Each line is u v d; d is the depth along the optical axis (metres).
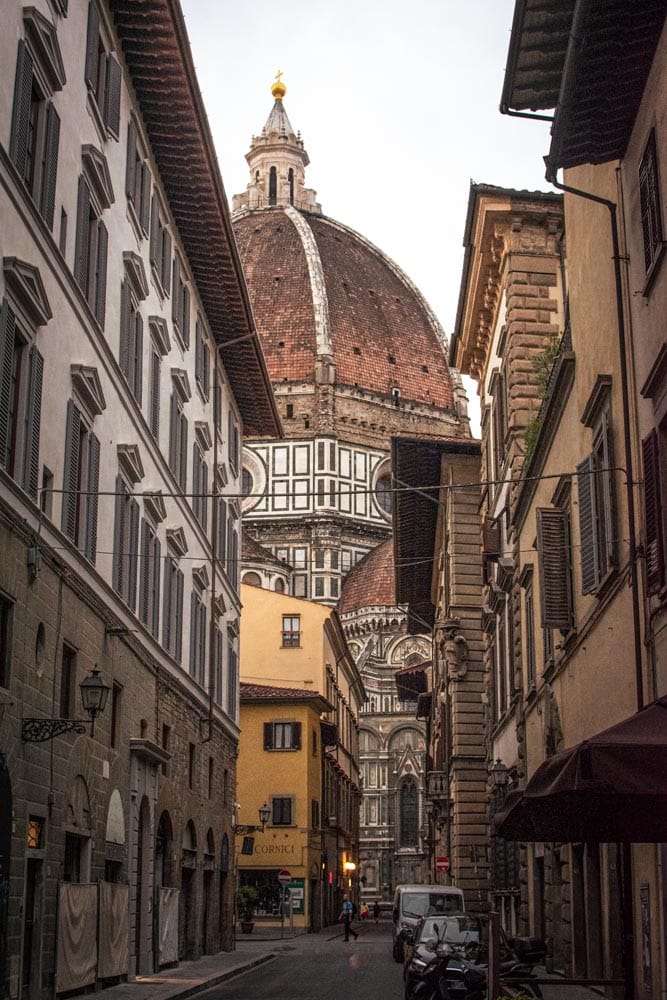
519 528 37.34
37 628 22.61
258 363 48.75
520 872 38.75
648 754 13.71
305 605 78.88
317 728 76.94
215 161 35.22
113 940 28.67
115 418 29.64
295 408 149.62
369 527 147.50
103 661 27.92
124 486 30.59
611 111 20.78
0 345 20.25
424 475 61.59
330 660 85.75
